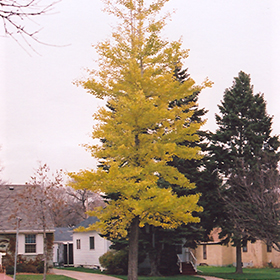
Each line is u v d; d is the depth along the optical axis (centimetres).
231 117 3384
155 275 3064
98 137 1809
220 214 3209
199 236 3009
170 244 2928
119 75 1925
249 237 3180
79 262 4119
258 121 3453
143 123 1778
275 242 2056
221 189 3139
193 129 1850
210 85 1886
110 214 1853
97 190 1792
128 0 1922
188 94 1900
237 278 2925
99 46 1905
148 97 1908
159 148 1772
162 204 1689
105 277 2945
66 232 5031
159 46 1927
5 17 384
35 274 3047
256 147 3253
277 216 2111
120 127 1817
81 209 6869
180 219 1812
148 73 1852
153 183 1758
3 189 3578
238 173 2736
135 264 1856
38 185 2767
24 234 3191
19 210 3266
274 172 2277
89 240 3981
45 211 3147
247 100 3478
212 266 4891
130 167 1783
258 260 4603
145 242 2903
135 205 1673
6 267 3091
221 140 3391
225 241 3372
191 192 3062
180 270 3222
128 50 1936
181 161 3045
